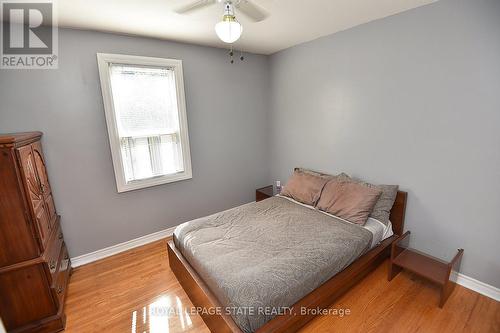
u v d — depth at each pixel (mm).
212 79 3182
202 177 3338
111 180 2643
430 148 2127
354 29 2502
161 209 3051
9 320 1627
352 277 1934
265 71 3689
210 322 1634
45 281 1700
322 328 1688
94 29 2299
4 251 1561
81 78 2330
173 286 2191
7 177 1521
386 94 2361
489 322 1718
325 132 3037
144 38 2609
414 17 2059
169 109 2902
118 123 2590
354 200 2391
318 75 2979
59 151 2316
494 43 1697
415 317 1771
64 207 2416
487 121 1794
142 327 1775
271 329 1373
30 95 2129
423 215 2258
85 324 1816
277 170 3904
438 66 1985
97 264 2561
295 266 1668
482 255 1943
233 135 3535
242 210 2615
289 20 2271
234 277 1547
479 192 1898
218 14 2039
